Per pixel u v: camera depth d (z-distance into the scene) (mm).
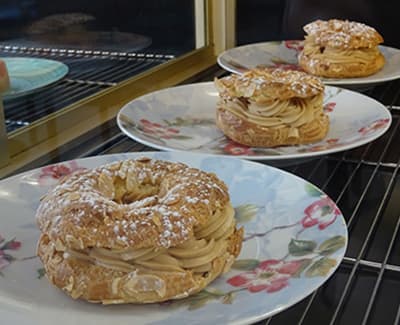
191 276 281
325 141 494
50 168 398
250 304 269
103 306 279
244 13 894
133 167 340
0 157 453
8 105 507
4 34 521
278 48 770
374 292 302
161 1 734
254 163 407
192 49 814
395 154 480
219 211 305
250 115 484
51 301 284
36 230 347
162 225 281
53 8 579
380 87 681
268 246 329
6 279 303
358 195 410
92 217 282
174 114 546
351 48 647
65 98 573
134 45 702
